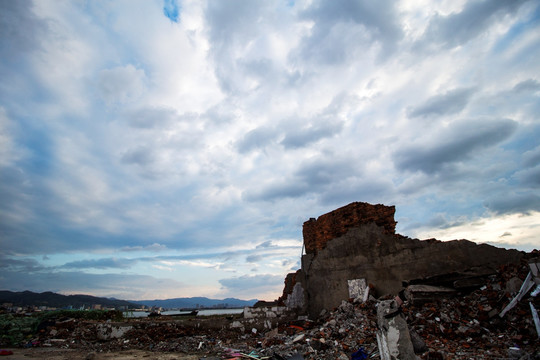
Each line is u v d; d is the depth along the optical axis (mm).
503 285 7617
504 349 5816
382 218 11695
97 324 12938
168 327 11969
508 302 7047
